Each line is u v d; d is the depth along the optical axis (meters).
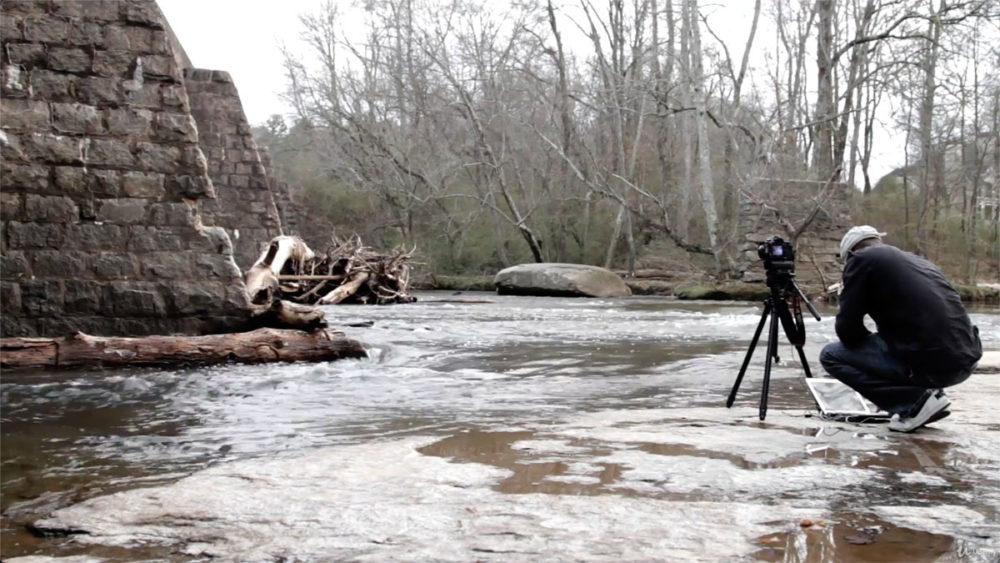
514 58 36.12
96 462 4.37
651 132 39.56
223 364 8.29
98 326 8.90
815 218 27.05
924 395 4.65
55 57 8.92
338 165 39.88
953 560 2.63
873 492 3.44
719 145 41.09
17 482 3.96
